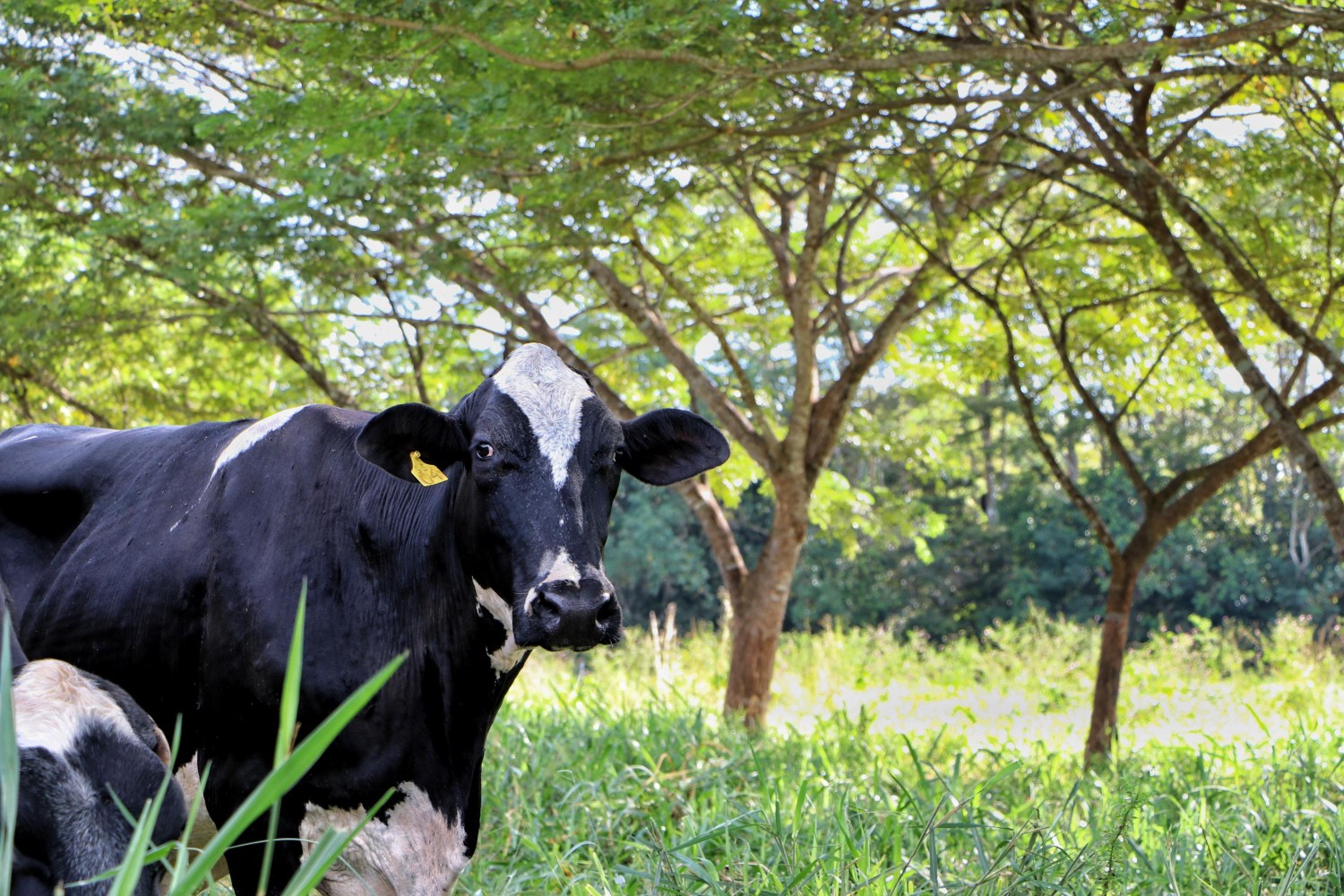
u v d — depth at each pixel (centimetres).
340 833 230
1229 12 684
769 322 1359
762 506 3725
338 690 386
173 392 1336
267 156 1012
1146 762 822
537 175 793
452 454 388
